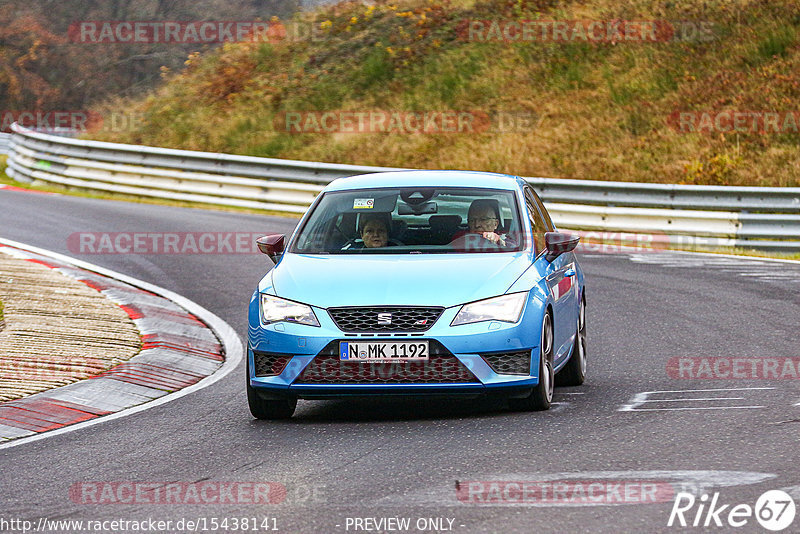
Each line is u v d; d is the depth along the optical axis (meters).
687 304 45.78
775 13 108.88
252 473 20.80
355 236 28.70
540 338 25.89
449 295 25.48
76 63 169.75
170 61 169.62
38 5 173.00
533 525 16.48
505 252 27.84
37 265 53.03
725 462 20.22
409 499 18.30
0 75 164.50
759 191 68.62
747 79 100.38
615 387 30.12
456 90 110.06
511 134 100.06
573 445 22.19
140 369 33.22
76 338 36.72
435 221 28.92
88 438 24.81
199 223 72.12
